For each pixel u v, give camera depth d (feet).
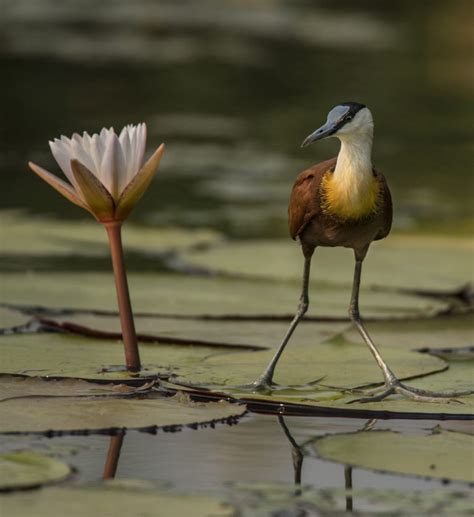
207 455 24.44
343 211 29.12
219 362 31.48
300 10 136.77
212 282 41.37
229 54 103.35
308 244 30.27
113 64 96.89
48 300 37.60
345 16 132.16
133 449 24.68
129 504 20.68
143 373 30.14
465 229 52.42
